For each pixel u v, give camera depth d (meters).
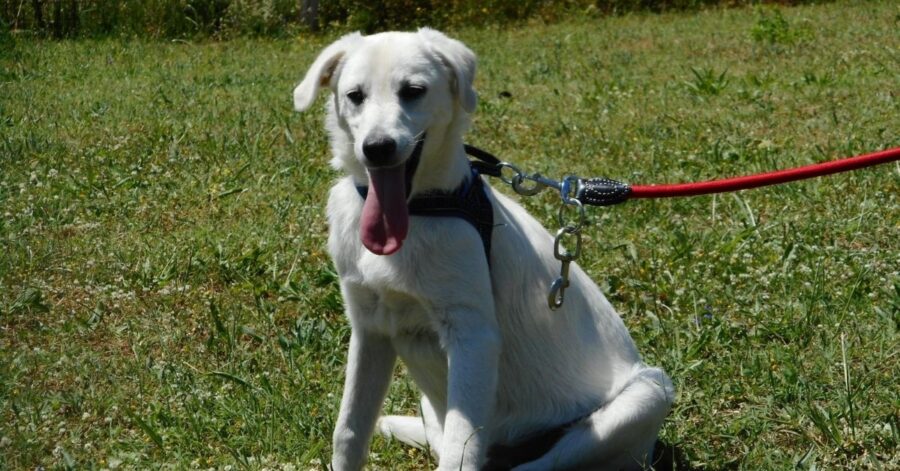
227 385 4.63
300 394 4.55
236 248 6.21
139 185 7.48
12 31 14.45
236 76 12.30
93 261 6.00
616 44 14.95
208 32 15.95
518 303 3.84
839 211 6.71
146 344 5.08
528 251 3.88
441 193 3.69
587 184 4.16
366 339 3.88
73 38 14.96
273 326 5.32
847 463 4.07
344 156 3.81
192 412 4.39
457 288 3.59
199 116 9.66
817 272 5.64
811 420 4.33
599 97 10.80
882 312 5.19
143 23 15.59
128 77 12.04
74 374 4.71
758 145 8.37
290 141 8.64
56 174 7.64
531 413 3.96
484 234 3.69
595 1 18.75
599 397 3.97
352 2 17.34
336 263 3.82
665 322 5.27
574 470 3.87
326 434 4.24
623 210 6.91
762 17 15.81
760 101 10.12
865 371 4.68
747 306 5.43
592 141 8.86
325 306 5.51
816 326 5.17
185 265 5.98
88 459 4.00
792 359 4.77
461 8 17.92
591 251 6.25
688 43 14.62
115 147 8.38
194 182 7.50
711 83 10.99
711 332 5.08
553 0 18.47
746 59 12.97
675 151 8.37
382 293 3.68
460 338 3.61
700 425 4.38
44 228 6.55
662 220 6.69
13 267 5.87
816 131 8.89
